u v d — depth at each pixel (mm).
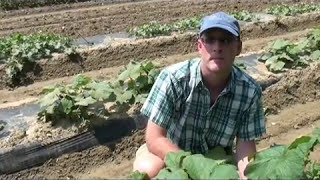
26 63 3033
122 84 2451
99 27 4039
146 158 1354
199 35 1239
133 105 2363
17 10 4793
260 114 1320
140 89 2455
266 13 4555
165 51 3496
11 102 2660
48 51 3162
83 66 3180
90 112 2236
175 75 1276
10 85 2934
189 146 1372
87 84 2285
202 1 5293
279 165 977
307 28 4367
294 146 1021
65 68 3125
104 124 2236
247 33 4016
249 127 1320
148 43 3479
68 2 5273
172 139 1369
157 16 4574
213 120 1319
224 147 1370
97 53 3271
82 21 4289
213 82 1256
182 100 1294
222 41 1191
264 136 2350
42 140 2107
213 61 1207
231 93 1274
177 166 1019
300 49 3123
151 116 1318
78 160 2117
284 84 2838
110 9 4844
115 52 3334
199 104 1291
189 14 4723
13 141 2088
